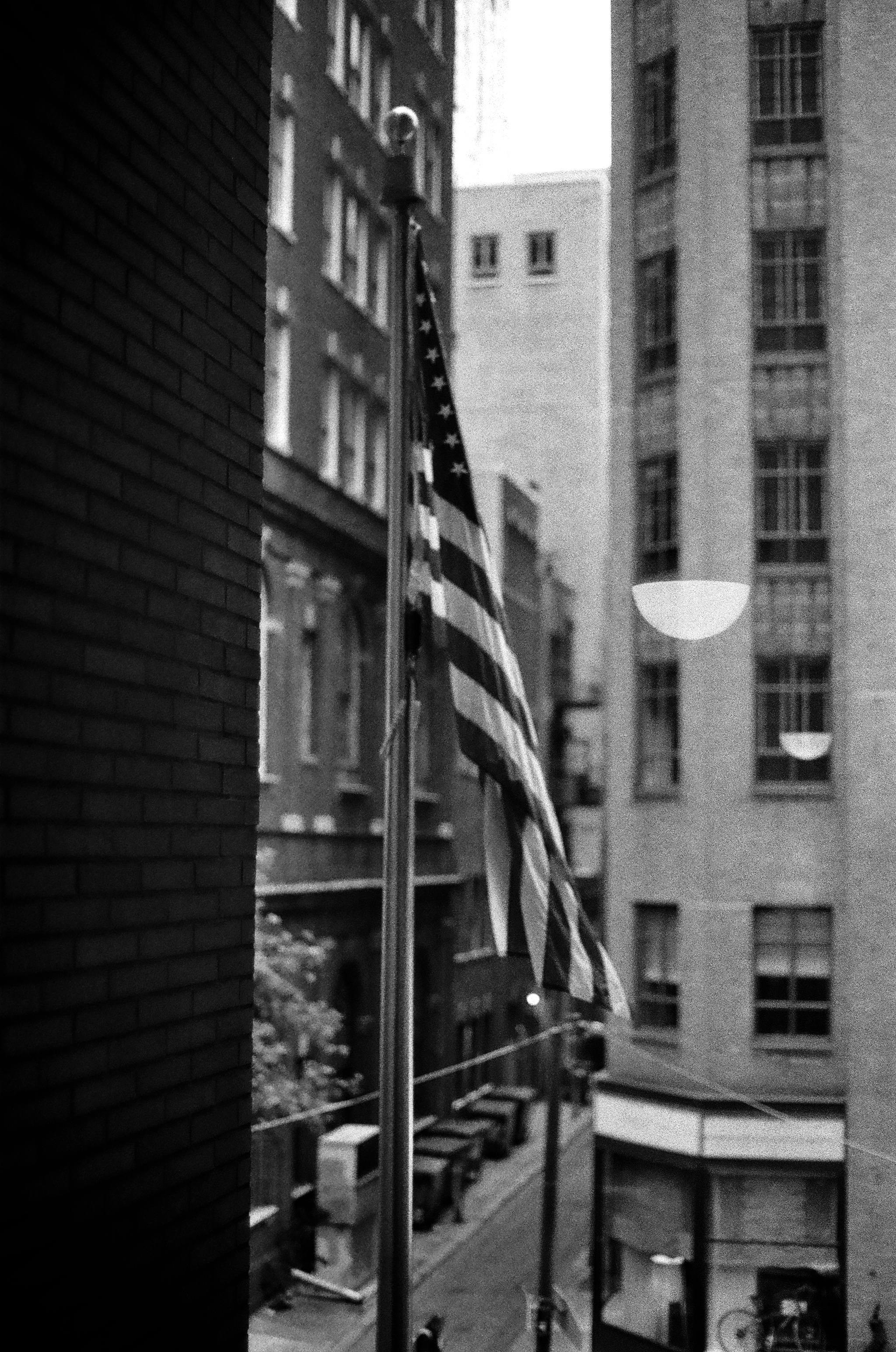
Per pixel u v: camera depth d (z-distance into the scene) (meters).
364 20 37.97
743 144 28.06
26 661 5.67
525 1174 40.28
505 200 70.88
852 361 27.12
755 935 26.92
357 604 37.16
